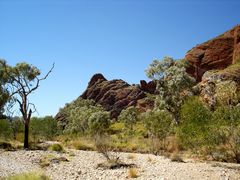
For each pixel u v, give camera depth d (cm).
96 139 3194
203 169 1595
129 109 9988
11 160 2166
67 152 2842
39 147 3397
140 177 1448
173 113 5291
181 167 1708
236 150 1930
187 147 2209
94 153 2762
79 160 2233
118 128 8200
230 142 2059
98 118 7325
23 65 3384
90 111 9031
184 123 2117
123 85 16262
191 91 5634
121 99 14888
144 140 3675
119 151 3122
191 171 1543
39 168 1797
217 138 1967
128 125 8056
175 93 5666
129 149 3203
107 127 7550
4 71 3484
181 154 2417
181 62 6247
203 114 2008
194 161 2033
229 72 5506
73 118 9781
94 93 16600
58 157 2231
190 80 5784
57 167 1866
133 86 15412
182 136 2138
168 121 2912
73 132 7419
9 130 4138
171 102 5466
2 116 4031
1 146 3269
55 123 5631
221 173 1454
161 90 5809
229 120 1900
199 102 2122
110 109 14662
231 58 9256
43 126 5284
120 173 1591
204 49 9956
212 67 9394
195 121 2016
